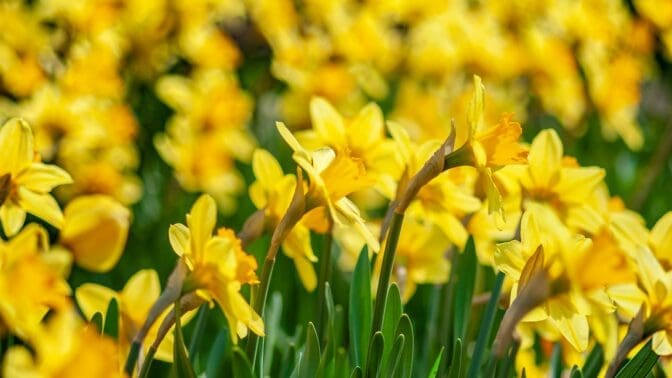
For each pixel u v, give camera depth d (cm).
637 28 393
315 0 354
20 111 256
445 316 219
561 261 188
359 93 364
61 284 198
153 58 327
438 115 330
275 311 219
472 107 194
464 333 210
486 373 190
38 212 197
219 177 293
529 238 192
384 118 387
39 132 256
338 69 328
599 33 370
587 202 215
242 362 189
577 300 188
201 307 210
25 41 285
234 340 188
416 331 268
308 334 197
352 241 223
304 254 203
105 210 209
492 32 367
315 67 338
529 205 195
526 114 394
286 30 341
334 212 193
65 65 291
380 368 199
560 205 209
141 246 292
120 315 201
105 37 293
